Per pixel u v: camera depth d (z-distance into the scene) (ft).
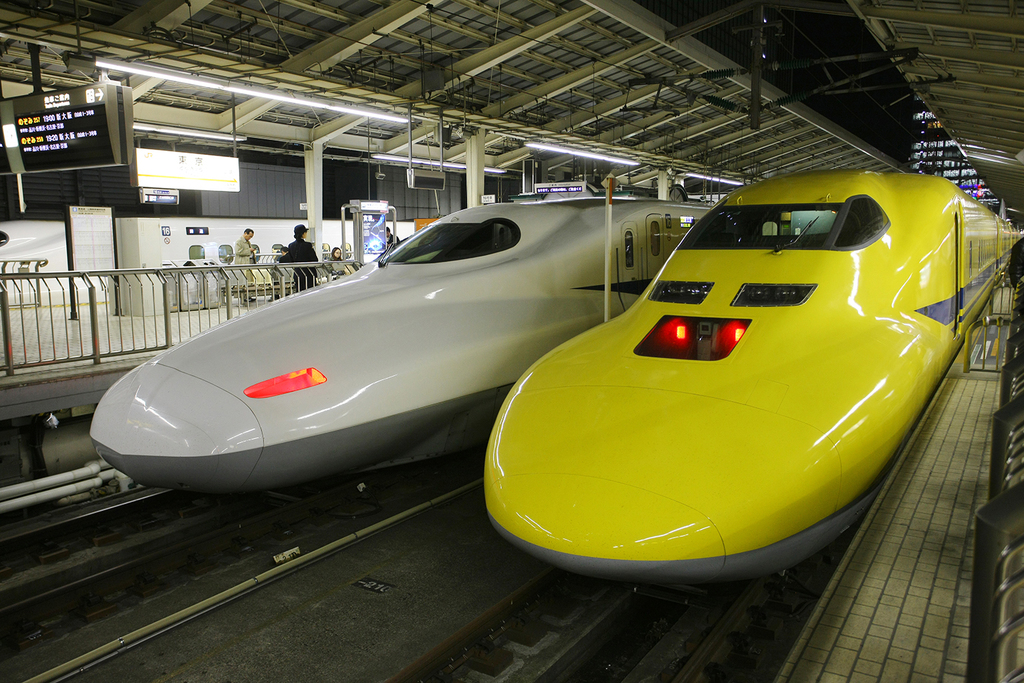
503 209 22.36
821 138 107.34
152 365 16.83
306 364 16.40
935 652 9.75
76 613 14.10
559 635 13.17
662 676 11.41
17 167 34.55
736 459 10.65
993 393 23.15
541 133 66.95
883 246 15.51
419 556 16.46
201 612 13.94
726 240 15.89
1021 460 8.50
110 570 14.85
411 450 19.03
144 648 12.93
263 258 71.92
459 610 14.19
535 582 14.32
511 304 20.01
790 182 17.13
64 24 33.19
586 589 14.57
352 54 47.80
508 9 46.03
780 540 10.55
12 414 21.56
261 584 15.03
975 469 16.42
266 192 87.04
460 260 20.54
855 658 9.69
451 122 59.06
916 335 14.34
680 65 63.00
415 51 50.49
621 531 10.07
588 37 53.01
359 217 54.34
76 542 17.11
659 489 10.38
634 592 14.30
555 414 12.38
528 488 11.06
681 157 91.40
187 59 38.83
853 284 14.33
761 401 11.60
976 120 65.31
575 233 22.58
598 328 15.57
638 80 46.50
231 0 39.99
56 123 33.17
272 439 15.38
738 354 12.69
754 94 41.34
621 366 13.21
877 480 12.37
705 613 13.84
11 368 22.80
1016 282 39.29
